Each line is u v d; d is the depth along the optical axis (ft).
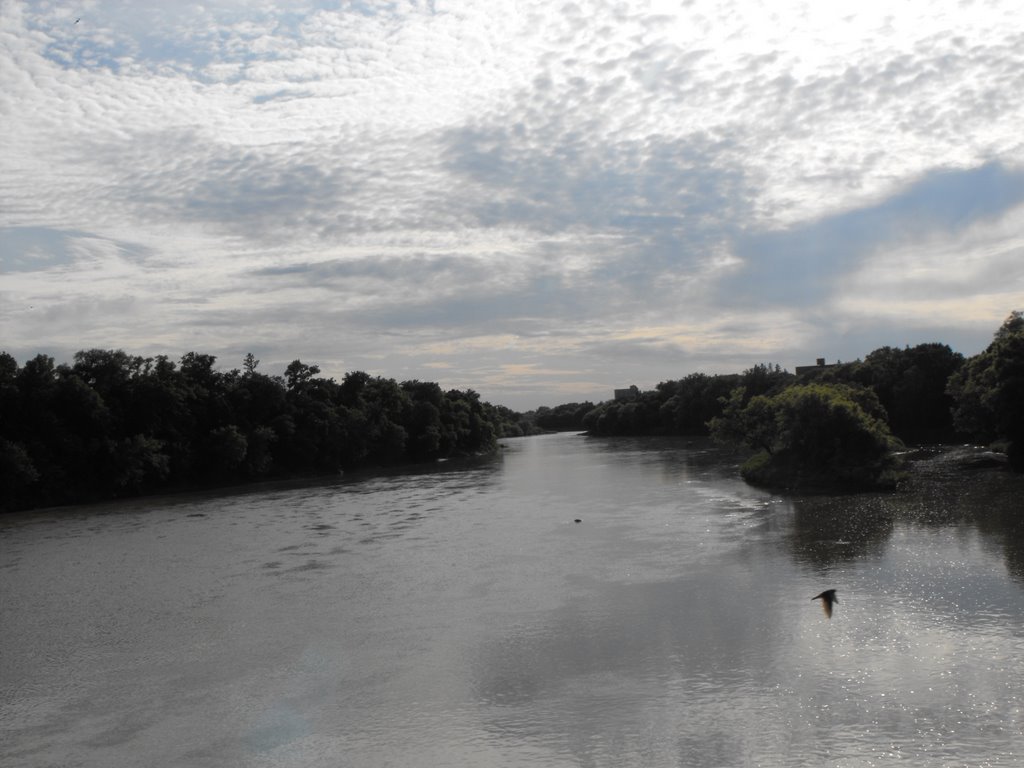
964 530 142.20
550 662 87.35
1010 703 70.64
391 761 66.69
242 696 82.64
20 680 90.74
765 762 63.00
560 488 269.03
